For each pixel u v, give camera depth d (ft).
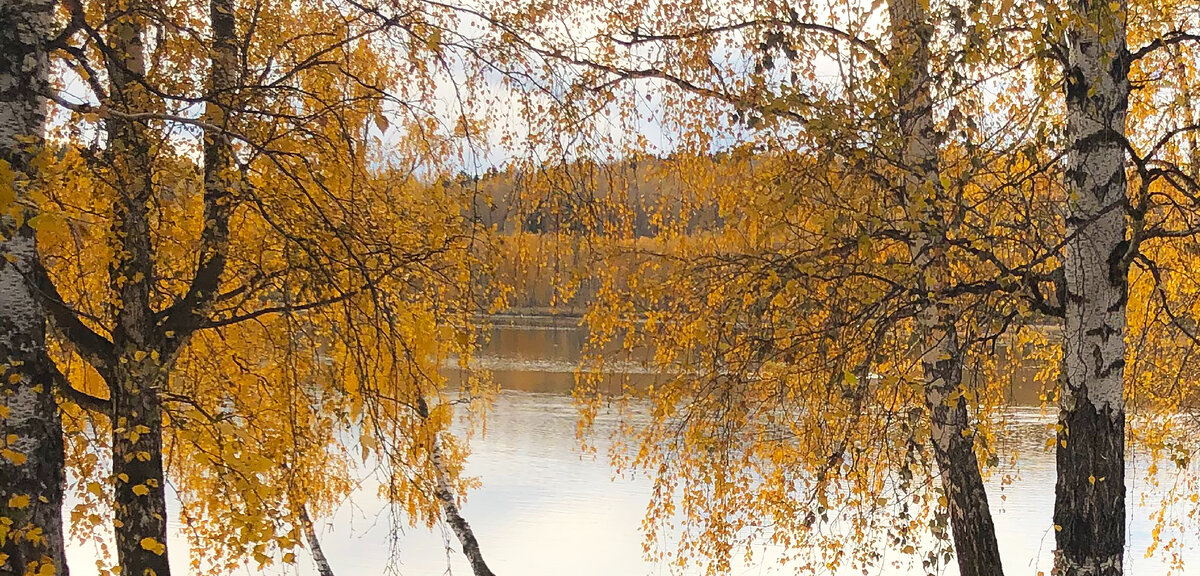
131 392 17.19
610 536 51.24
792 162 18.62
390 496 20.11
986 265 19.31
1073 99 17.22
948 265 18.88
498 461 67.92
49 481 14.24
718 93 21.56
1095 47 16.84
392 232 17.75
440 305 18.94
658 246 23.20
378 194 17.30
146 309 17.87
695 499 26.03
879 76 17.16
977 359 21.24
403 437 19.30
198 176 16.65
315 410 19.58
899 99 17.72
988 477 24.50
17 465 13.84
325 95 17.71
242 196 16.10
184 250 18.69
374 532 51.55
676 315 21.77
